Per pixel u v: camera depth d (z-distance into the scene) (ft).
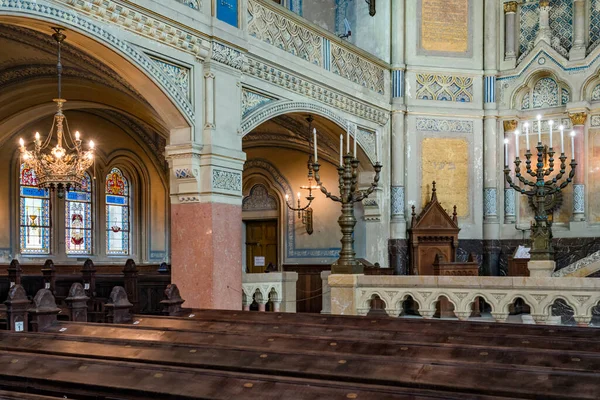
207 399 12.16
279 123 53.21
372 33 57.21
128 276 41.24
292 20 43.75
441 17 58.18
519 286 27.78
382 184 55.57
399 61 56.70
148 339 19.81
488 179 58.13
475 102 58.54
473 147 58.44
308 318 24.99
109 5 30.45
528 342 19.01
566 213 55.77
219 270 35.65
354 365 14.12
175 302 27.14
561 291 26.99
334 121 48.55
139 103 38.40
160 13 32.86
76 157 35.27
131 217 60.18
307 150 60.03
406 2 57.47
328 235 61.26
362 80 52.42
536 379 12.48
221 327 22.93
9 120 46.85
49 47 35.58
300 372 14.29
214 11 36.45
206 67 36.22
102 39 30.40
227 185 36.70
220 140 36.42
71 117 52.75
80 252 55.01
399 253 55.62
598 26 55.42
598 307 38.78
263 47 40.63
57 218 52.95
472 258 52.31
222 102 36.83
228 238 36.52
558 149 56.39
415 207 56.80
